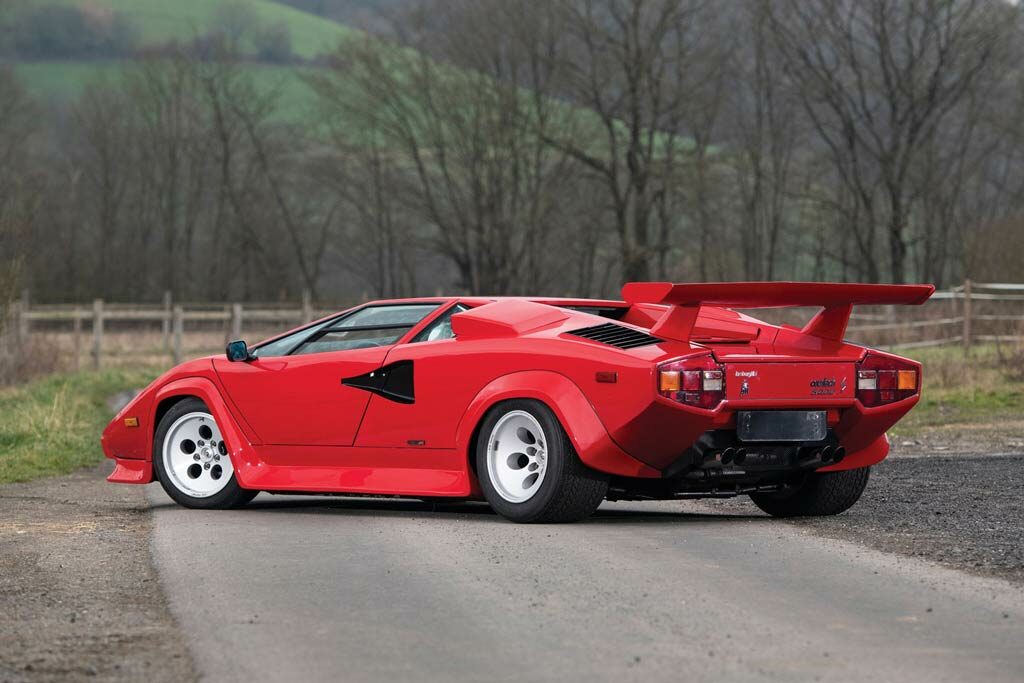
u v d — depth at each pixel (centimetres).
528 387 1434
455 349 1518
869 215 10375
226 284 13875
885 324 6200
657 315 1588
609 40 9862
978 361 4506
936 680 780
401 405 1558
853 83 10350
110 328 9100
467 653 856
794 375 1410
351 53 10531
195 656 860
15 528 1495
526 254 11012
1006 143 10462
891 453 2522
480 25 9900
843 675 791
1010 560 1203
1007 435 2842
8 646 897
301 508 1720
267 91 13675
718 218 10731
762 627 923
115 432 1803
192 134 13812
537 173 10238
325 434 1628
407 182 10969
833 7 10038
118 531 1467
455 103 10175
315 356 1653
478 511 1647
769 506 1614
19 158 12094
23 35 17912
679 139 10800
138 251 13775
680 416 1363
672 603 1007
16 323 4847
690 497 1513
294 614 987
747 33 10494
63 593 1087
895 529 1421
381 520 1539
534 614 973
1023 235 7156
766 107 11350
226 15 15300
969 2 9612
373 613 986
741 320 1535
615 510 1686
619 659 834
